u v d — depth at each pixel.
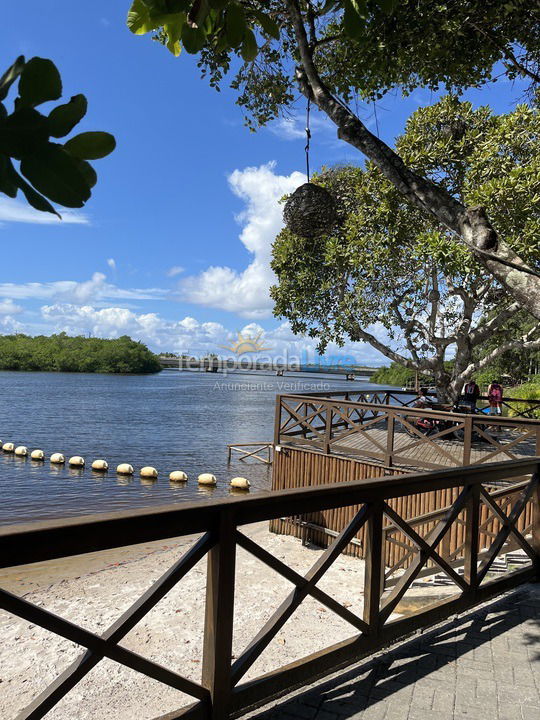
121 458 22.47
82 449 24.61
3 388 65.44
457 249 10.11
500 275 3.11
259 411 46.50
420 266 12.53
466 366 13.24
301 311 14.59
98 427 32.84
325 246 13.57
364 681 2.63
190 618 6.03
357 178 13.06
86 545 1.75
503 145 11.41
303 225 3.81
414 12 4.43
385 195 12.07
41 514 13.86
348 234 12.65
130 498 15.88
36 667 4.93
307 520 10.26
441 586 6.21
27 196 0.60
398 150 12.48
